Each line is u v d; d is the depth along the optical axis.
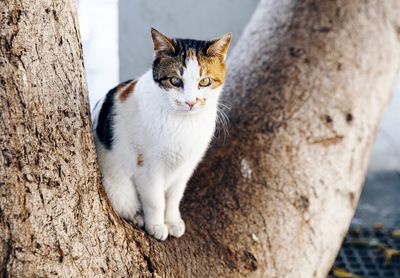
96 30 4.52
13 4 1.61
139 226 2.30
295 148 2.66
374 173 4.56
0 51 1.62
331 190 2.64
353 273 3.40
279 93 2.81
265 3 3.30
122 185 2.25
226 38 2.14
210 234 2.32
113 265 1.90
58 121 1.75
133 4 4.03
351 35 3.06
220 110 2.65
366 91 3.00
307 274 2.44
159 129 2.08
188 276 2.13
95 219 1.87
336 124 2.80
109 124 2.19
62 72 1.74
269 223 2.41
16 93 1.65
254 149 2.62
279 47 2.99
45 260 1.73
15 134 1.66
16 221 1.68
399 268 3.47
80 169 1.82
